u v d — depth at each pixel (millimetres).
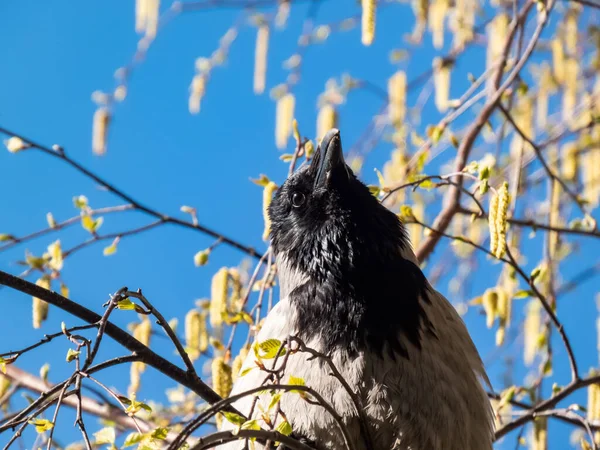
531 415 5668
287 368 4625
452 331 5000
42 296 4117
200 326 5926
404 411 4637
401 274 5074
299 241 5344
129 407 3850
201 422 3449
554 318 5598
